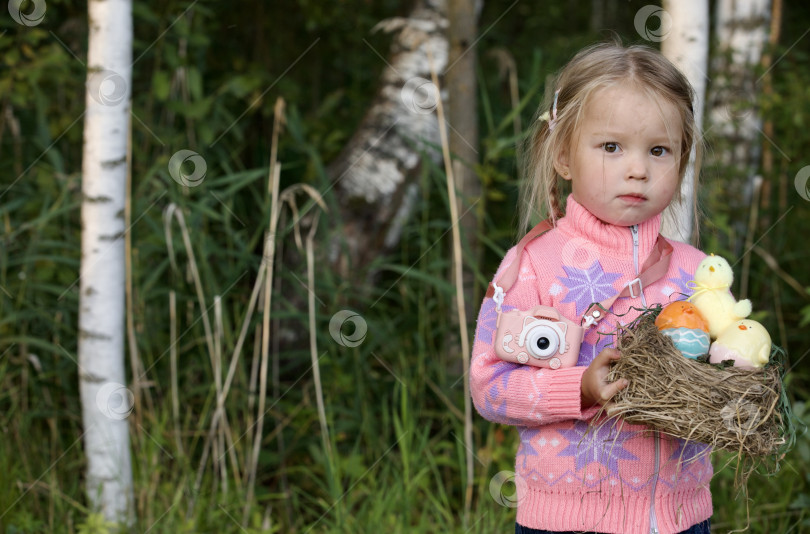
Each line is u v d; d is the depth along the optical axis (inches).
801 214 196.4
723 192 173.3
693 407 58.1
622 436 66.7
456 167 135.6
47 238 141.9
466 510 116.0
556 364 65.7
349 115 205.6
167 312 141.3
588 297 69.6
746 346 60.2
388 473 125.8
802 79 192.9
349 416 136.6
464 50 133.4
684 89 69.6
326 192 139.6
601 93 66.9
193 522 111.7
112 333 113.5
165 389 135.6
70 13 176.6
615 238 69.9
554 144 72.9
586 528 67.2
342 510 115.3
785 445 61.0
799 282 176.2
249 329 140.9
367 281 155.3
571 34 287.7
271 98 175.6
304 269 145.7
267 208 130.8
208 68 189.2
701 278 64.9
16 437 124.0
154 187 147.3
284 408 136.9
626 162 66.7
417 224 163.3
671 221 99.5
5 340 120.9
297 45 212.4
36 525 112.5
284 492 126.4
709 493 72.0
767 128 186.5
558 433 67.9
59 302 135.1
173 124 165.3
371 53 218.4
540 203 78.0
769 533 112.3
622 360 60.9
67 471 126.3
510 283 71.6
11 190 154.2
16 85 147.8
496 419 69.0
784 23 265.6
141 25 176.7
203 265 128.8
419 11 165.3
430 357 141.9
